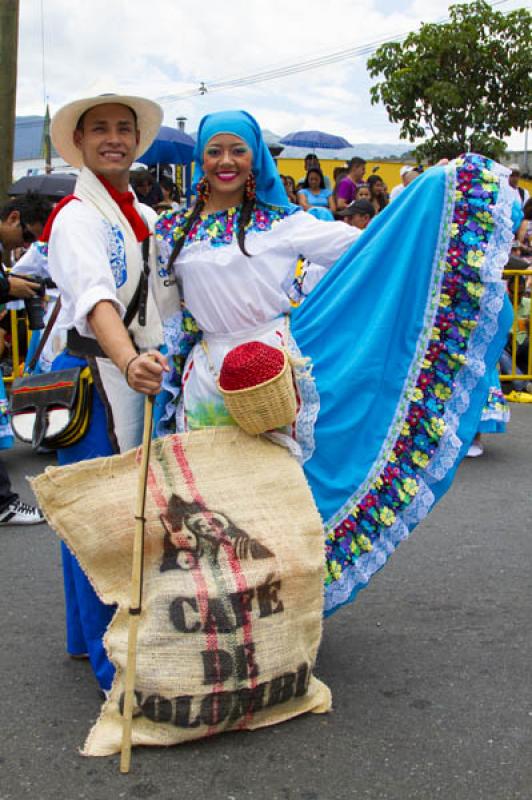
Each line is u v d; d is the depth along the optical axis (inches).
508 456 271.0
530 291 339.3
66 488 117.3
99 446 128.3
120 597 117.0
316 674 137.1
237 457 121.2
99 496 116.9
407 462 135.6
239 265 125.3
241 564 115.3
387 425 135.9
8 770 113.5
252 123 125.3
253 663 114.4
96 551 116.7
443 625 155.6
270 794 107.4
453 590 171.5
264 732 119.7
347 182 428.1
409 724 122.4
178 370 133.7
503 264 131.3
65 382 125.6
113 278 119.7
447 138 602.2
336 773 111.3
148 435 111.7
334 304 137.8
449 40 586.2
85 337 126.1
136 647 112.7
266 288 126.7
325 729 120.8
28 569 186.2
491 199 131.4
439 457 135.2
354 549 134.6
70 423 124.6
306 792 107.7
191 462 119.5
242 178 124.5
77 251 117.6
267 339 128.5
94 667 128.9
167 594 113.8
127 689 111.3
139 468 118.1
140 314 126.8
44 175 469.7
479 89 598.5
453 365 135.1
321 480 133.4
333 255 133.0
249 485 119.6
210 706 113.5
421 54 597.9
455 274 133.5
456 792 107.7
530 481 244.7
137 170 407.2
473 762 113.7
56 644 150.3
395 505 135.0
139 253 126.9
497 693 131.3
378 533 135.6
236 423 126.3
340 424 134.3
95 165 125.4
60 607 166.4
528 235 410.3
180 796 107.2
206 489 118.4
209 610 112.9
